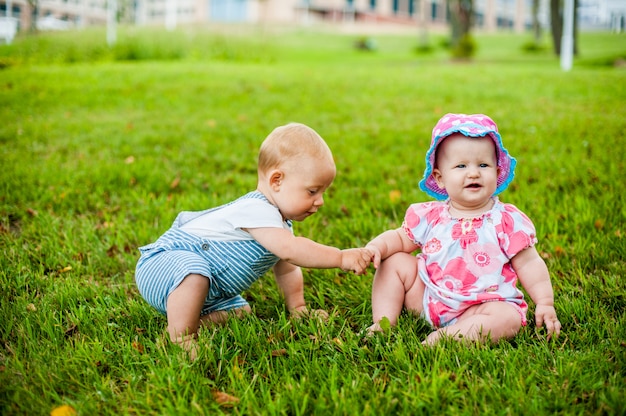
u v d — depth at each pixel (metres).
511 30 62.47
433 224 2.62
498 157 2.58
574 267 3.09
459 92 10.42
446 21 59.00
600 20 37.31
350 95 10.27
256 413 1.92
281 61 21.48
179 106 9.09
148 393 2.02
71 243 3.58
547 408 1.94
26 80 11.57
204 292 2.43
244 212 2.52
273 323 2.59
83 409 2.00
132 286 3.12
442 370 2.13
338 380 2.13
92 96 9.81
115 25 22.78
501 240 2.50
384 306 2.61
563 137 6.29
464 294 2.48
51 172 5.09
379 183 4.83
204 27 24.80
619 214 3.77
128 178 4.93
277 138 2.53
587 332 2.41
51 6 24.58
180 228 2.68
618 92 9.80
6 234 3.76
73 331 2.61
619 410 1.88
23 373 2.20
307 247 2.48
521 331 2.46
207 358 2.26
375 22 54.38
